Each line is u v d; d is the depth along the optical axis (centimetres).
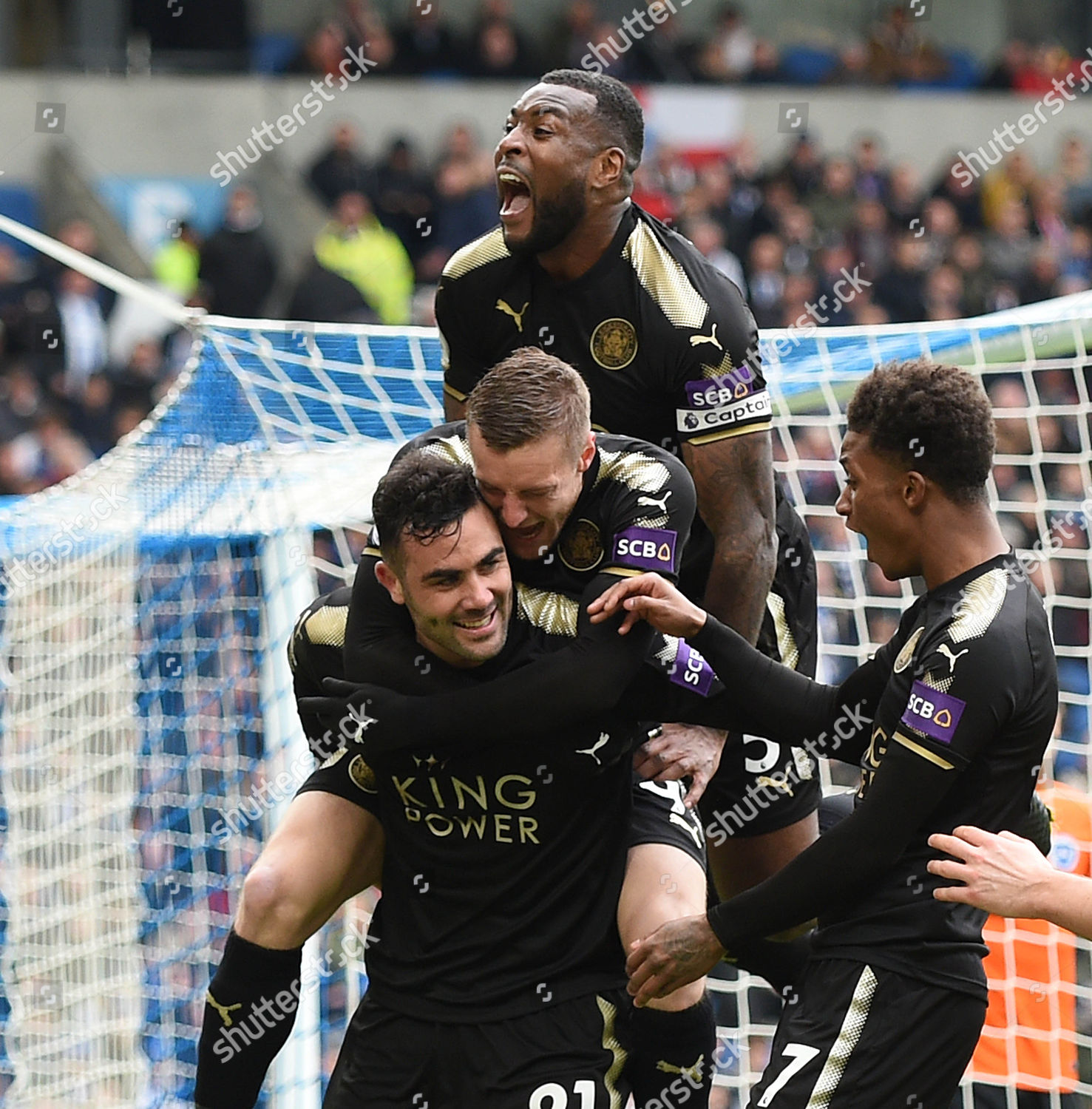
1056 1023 1465
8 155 4016
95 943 1786
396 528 939
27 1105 1742
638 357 1165
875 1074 958
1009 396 2469
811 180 3947
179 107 4084
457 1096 1021
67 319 3509
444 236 3906
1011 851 906
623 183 1146
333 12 4419
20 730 1816
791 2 4984
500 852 1017
